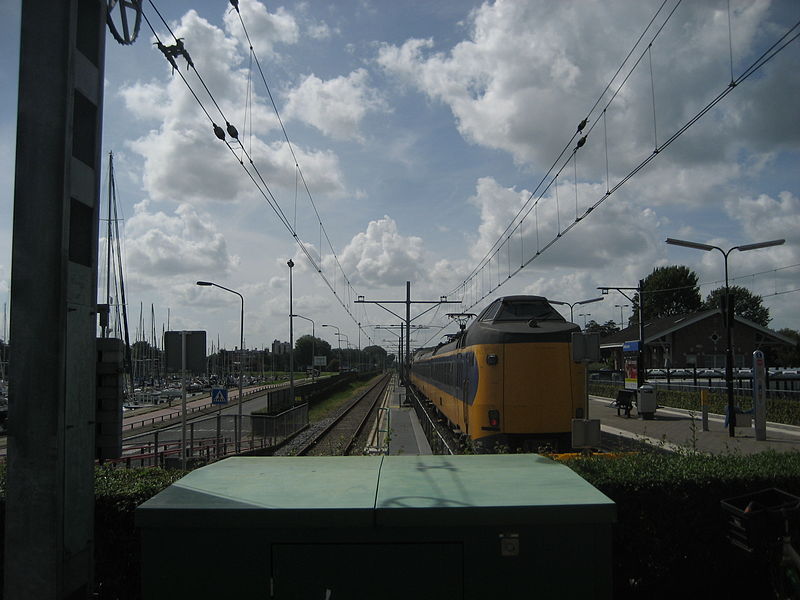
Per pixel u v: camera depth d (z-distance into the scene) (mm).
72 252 3957
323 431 28281
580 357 10367
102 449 4223
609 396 39062
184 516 3369
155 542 3398
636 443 16828
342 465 4418
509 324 13922
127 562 4863
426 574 3355
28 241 3631
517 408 13211
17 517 3551
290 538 3359
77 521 3820
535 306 14500
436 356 27969
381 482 3891
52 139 3658
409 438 23375
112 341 4262
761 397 18016
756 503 4707
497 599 3354
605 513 3393
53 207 3643
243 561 3361
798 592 4191
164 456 16891
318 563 3348
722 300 20328
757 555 4953
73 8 3729
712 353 46656
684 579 5172
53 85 3664
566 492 3629
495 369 13422
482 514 3359
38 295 3613
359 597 3336
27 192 3648
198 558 3379
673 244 23719
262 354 99312
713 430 21000
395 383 96312
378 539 3355
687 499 5188
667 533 5164
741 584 5223
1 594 4652
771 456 6016
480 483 3848
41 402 3582
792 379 25641
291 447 22656
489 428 13359
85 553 3895
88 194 3990
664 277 71125
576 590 3369
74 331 3824
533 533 3385
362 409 42625
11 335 3613
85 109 4051
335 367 151375
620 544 5141
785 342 46875
